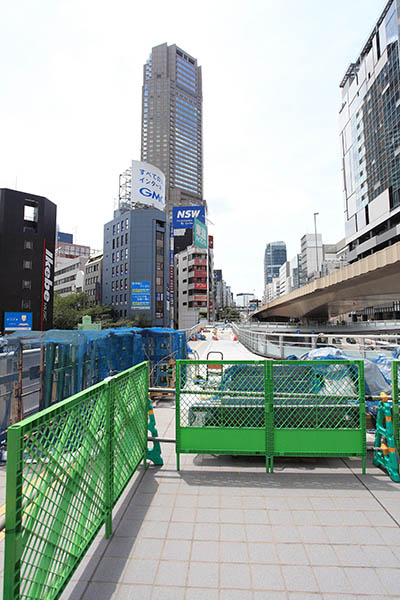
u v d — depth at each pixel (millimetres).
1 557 2396
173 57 161625
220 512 3053
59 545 1979
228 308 142125
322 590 2137
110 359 6930
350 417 4004
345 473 3865
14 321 35312
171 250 70062
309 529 2785
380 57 65688
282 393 3990
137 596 2092
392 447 3746
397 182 60156
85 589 2152
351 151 80938
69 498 2127
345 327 50562
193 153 163000
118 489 3018
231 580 2221
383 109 64688
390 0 61219
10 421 4711
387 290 31266
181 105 161250
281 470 3959
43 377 5039
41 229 38125
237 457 4340
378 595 2102
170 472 3930
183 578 2240
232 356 16047
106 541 2639
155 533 2742
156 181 66062
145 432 4086
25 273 36531
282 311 62719
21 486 1619
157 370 8766
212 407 4027
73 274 83812
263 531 2762
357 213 76938
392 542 2615
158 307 60344
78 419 2318
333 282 31109
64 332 5477
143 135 156625
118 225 64688
